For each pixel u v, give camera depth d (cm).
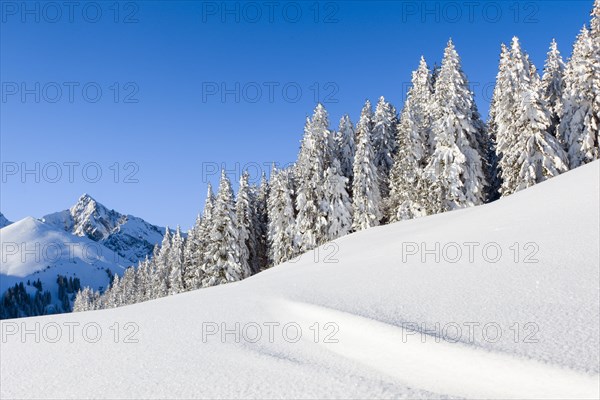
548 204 1206
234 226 3997
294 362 577
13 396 555
